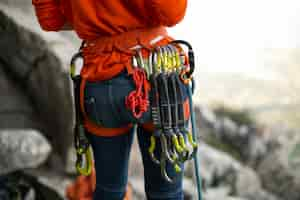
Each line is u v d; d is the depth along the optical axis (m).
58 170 4.85
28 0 5.64
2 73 5.25
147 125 2.32
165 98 2.15
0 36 5.13
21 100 5.16
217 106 9.32
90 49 2.27
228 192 6.15
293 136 8.12
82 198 3.53
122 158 2.41
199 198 2.47
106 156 2.38
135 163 5.12
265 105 9.68
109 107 2.19
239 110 9.27
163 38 2.27
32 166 4.56
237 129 7.72
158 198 2.44
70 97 4.67
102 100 2.19
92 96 2.22
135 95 2.11
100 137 2.34
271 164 7.39
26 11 5.47
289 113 9.39
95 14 2.20
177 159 2.20
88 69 2.24
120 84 2.17
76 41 5.47
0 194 4.49
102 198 2.47
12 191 4.55
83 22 2.23
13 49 5.09
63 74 4.67
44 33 5.02
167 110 2.16
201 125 7.55
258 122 8.66
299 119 9.10
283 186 7.24
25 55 5.03
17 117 5.01
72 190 3.61
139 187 4.93
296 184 7.21
